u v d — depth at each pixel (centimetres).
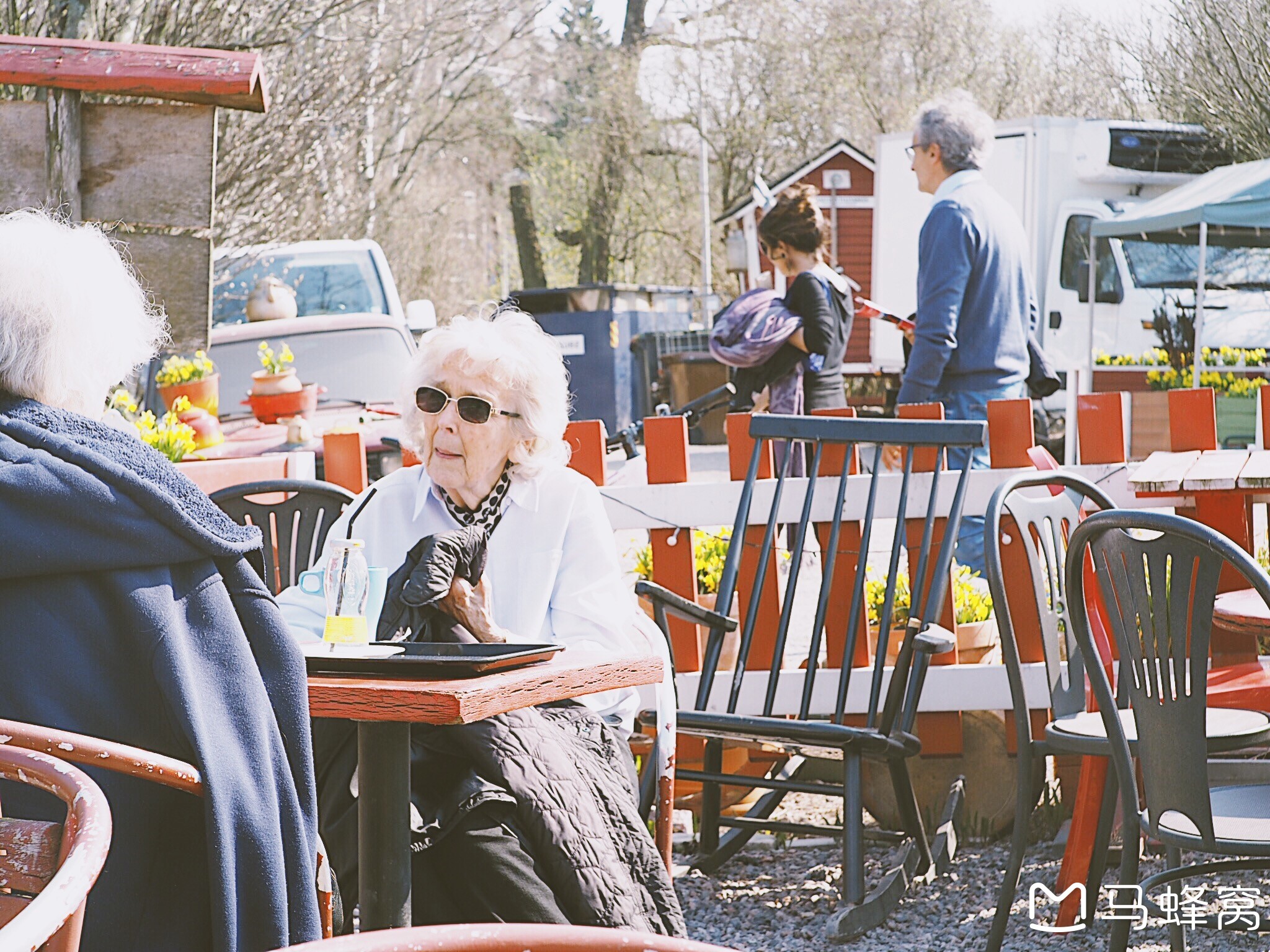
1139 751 276
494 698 218
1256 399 1318
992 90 3183
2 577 186
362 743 228
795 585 415
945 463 462
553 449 331
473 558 276
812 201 673
